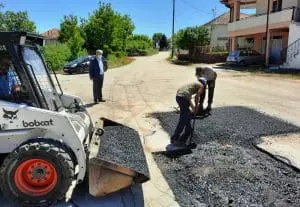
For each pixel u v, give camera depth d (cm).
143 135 779
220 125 816
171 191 499
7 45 426
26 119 422
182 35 4328
